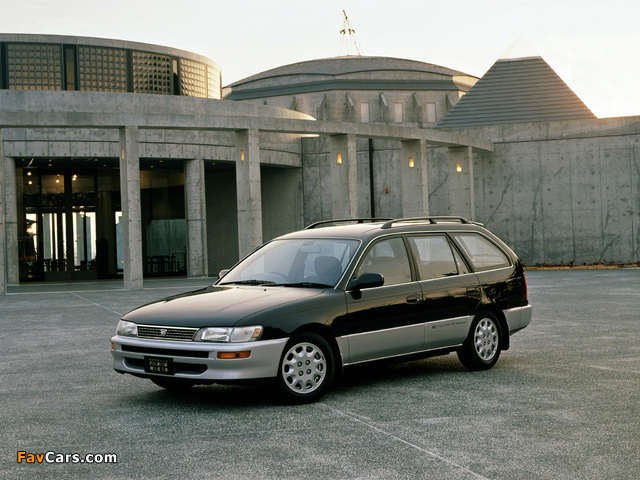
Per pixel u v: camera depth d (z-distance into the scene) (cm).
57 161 2872
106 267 3191
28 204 3067
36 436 528
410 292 711
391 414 579
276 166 3416
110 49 4678
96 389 705
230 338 594
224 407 617
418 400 629
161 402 641
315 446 488
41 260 3077
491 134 3195
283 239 779
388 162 3406
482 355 772
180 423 561
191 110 2861
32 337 1112
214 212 3688
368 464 446
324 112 5138
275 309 618
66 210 3119
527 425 536
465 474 425
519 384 691
